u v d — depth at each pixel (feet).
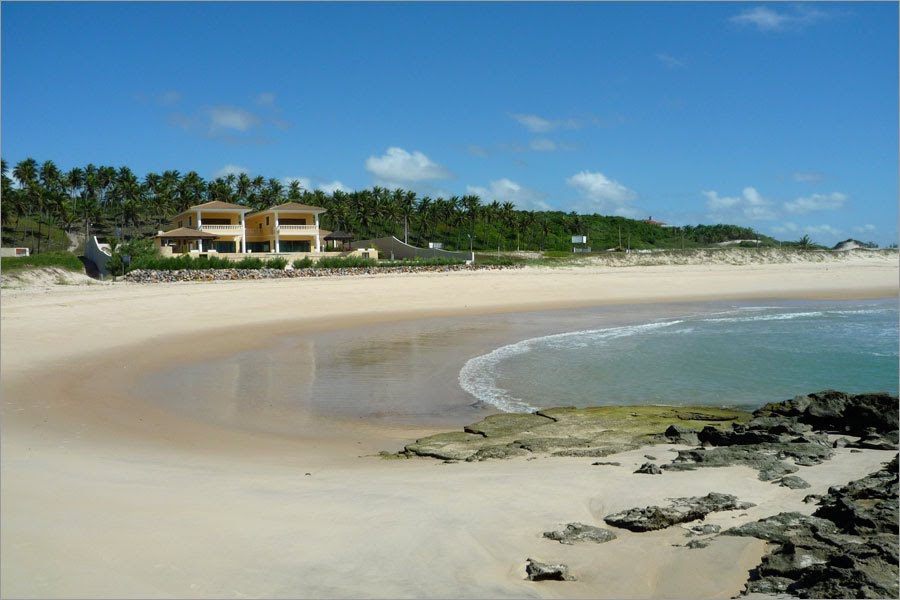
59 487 30.30
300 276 171.32
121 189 325.01
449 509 27.89
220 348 85.05
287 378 67.36
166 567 21.91
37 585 20.24
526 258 251.39
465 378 67.77
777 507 27.30
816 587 19.58
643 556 23.17
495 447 41.88
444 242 320.29
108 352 78.18
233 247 225.76
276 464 38.81
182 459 39.04
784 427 42.29
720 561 22.38
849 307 143.43
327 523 26.22
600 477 32.60
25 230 278.46
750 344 88.12
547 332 101.65
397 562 22.72
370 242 264.11
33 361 70.03
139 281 153.17
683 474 32.58
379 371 71.20
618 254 264.11
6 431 43.34
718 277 199.41
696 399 58.70
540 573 21.65
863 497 27.37
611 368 72.43
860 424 42.47
